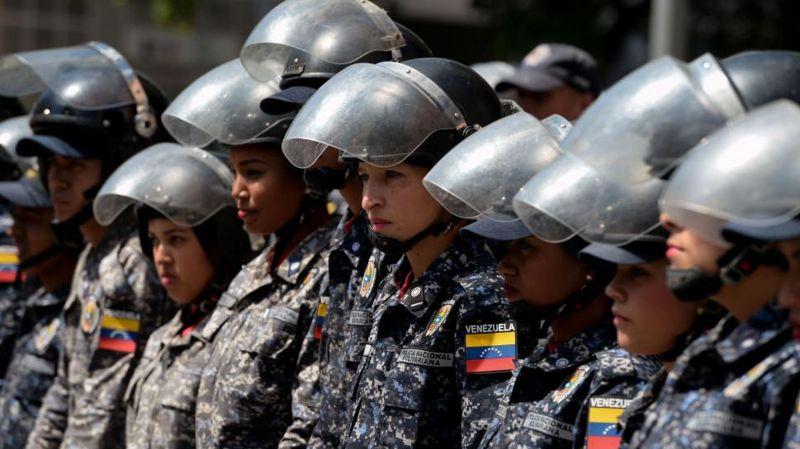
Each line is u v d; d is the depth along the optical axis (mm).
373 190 12406
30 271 21156
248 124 15203
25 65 19328
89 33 54906
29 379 20734
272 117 15203
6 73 19594
